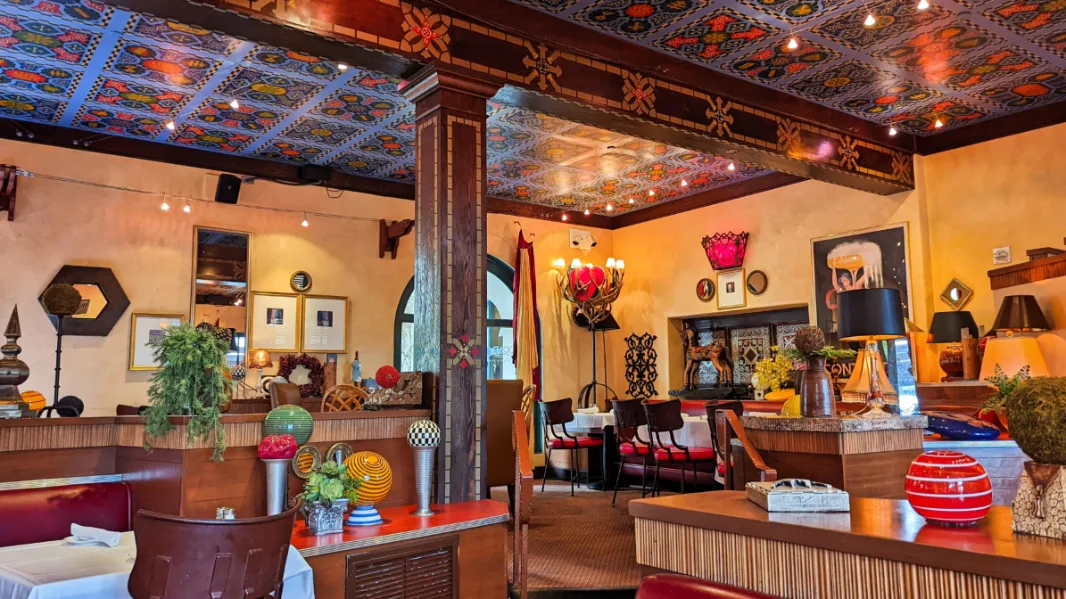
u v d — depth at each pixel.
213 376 3.60
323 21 4.39
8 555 2.78
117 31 5.46
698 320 10.82
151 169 7.95
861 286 8.54
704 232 10.42
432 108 4.95
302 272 8.82
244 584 2.45
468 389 4.77
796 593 1.76
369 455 3.87
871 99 7.11
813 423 3.44
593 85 5.62
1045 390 1.69
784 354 4.09
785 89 6.83
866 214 8.59
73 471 3.81
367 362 9.18
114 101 6.81
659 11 5.35
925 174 8.20
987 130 7.73
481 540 4.00
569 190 10.19
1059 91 6.97
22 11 5.16
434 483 4.55
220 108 7.00
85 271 7.48
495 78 5.09
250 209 8.55
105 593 2.47
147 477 3.71
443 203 4.81
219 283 8.27
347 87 6.51
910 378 4.70
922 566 1.55
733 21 5.52
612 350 11.56
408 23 4.75
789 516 1.91
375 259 9.38
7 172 6.98
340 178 9.04
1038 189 7.36
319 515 3.53
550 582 4.90
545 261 11.02
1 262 7.12
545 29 5.37
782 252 9.45
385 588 3.49
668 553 2.06
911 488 1.84
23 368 3.97
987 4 5.32
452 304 4.76
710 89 6.38
